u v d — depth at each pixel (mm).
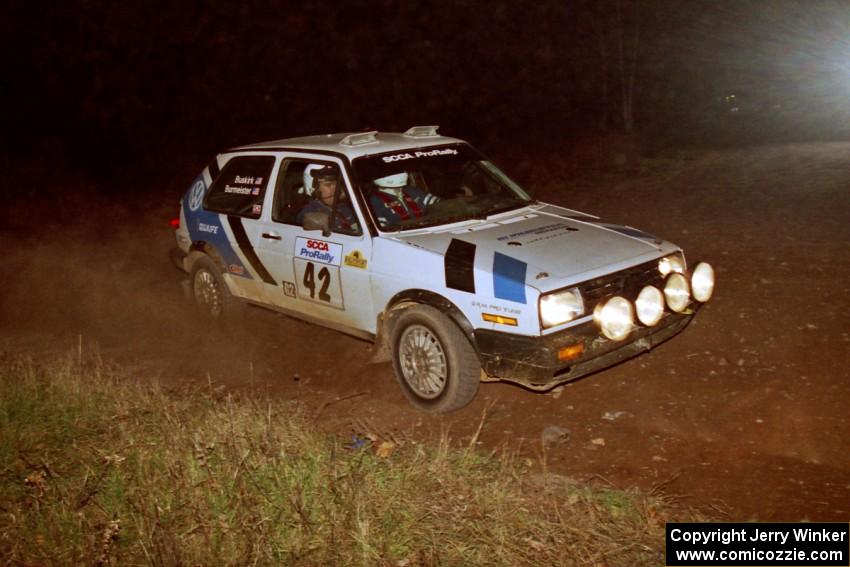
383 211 5660
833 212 9016
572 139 16938
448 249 5215
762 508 3994
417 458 4383
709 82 22109
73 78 21000
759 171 12070
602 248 5180
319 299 6008
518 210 5965
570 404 5309
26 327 8078
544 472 4227
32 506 4176
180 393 5855
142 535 3836
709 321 6332
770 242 8211
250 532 3787
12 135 19828
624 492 4133
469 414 5324
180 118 22156
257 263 6551
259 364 6578
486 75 24500
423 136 6465
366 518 3848
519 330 4730
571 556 3623
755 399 5105
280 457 4379
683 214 9891
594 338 4785
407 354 5363
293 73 24125
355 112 23922
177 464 4406
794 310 6352
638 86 21391
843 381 5199
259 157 6719
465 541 3742
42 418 5312
